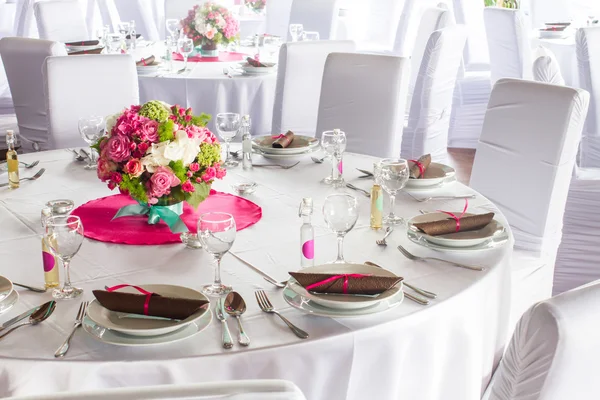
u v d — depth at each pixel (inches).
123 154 80.4
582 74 171.9
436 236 79.3
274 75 175.9
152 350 57.2
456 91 254.4
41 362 55.5
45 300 66.0
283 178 104.2
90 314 60.4
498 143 113.7
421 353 64.9
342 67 136.3
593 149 174.7
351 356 60.2
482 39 287.1
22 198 94.6
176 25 234.4
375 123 133.9
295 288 65.5
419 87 174.4
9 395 55.8
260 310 64.0
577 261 147.7
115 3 287.9
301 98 168.6
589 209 151.7
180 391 34.8
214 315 63.2
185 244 79.7
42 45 165.9
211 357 56.3
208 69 184.5
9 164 98.0
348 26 322.0
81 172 106.7
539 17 305.0
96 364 55.3
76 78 137.1
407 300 66.0
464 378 70.3
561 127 105.0
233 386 35.2
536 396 42.4
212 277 70.9
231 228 64.3
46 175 105.0
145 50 215.2
